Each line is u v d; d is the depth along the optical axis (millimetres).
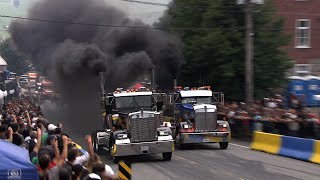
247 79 33188
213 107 26719
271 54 38312
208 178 17875
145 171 19781
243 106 34469
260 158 23109
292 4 52562
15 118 20000
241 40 36562
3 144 9109
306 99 45344
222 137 26594
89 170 9766
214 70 37500
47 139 13305
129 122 22062
